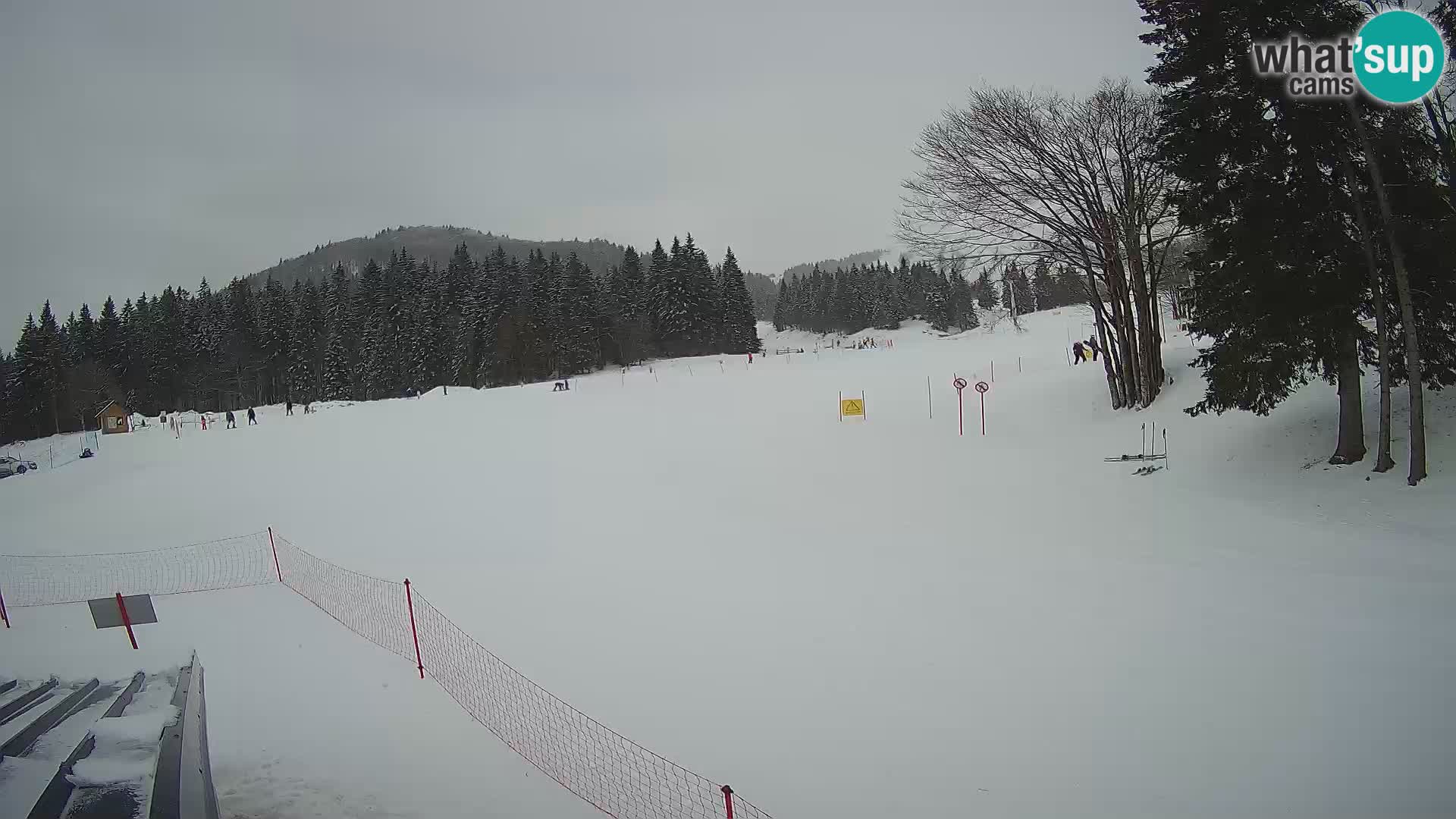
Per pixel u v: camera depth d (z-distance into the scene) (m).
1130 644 8.46
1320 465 15.40
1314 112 14.44
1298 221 14.62
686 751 6.79
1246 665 7.67
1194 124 15.50
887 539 14.34
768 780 6.23
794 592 11.30
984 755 6.41
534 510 18.52
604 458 25.58
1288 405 18.34
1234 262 15.27
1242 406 16.09
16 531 18.92
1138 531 13.49
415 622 10.59
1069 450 20.56
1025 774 6.07
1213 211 15.37
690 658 8.96
